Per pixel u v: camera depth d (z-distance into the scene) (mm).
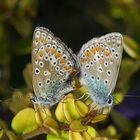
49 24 279
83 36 272
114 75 155
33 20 271
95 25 271
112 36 153
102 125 175
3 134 149
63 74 154
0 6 218
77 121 148
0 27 222
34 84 152
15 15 221
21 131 152
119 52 153
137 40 217
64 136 150
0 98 193
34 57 152
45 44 152
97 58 155
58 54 154
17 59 230
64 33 275
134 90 192
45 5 289
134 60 196
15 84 220
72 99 151
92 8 275
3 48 212
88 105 154
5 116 171
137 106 188
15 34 251
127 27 229
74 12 283
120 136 172
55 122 149
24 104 156
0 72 220
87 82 155
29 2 224
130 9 232
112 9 235
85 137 146
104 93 154
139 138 152
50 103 152
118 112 186
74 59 155
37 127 152
